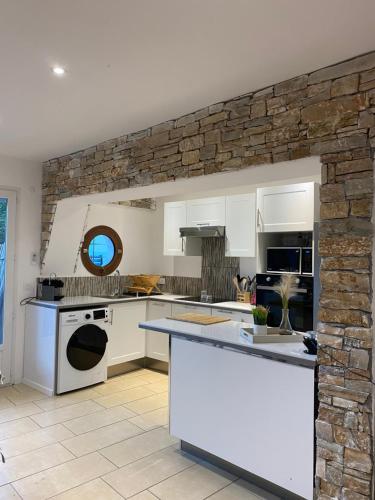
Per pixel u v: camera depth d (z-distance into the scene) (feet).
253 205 13.71
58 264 15.42
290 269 12.02
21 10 5.39
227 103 8.41
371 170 6.28
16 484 7.96
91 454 9.23
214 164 8.59
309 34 5.92
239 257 15.35
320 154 6.88
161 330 9.32
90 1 5.19
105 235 17.06
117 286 17.47
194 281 16.93
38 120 9.80
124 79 7.53
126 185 10.75
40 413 11.60
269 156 7.64
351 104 6.54
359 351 6.27
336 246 6.57
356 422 6.27
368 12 5.34
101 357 14.29
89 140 11.41
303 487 7.00
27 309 14.37
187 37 6.05
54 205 14.15
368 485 6.13
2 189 13.88
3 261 14.02
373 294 6.26
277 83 7.57
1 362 13.93
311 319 11.46
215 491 7.84
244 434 7.91
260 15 5.45
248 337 8.09
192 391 8.91
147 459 9.04
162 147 9.79
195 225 15.57
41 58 6.76
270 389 7.50
